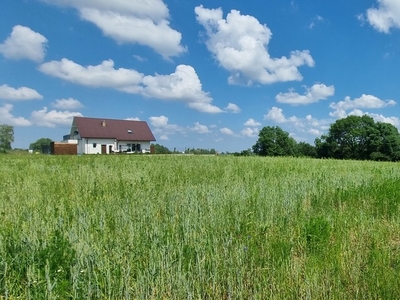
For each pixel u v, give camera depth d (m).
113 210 4.54
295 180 7.74
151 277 2.50
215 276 2.57
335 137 66.94
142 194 5.68
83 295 2.29
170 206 4.77
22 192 6.15
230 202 5.00
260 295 2.39
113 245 3.04
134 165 12.85
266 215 4.32
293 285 2.53
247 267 2.83
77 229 3.60
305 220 4.16
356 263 2.92
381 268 2.79
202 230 3.51
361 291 2.49
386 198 5.57
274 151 71.88
